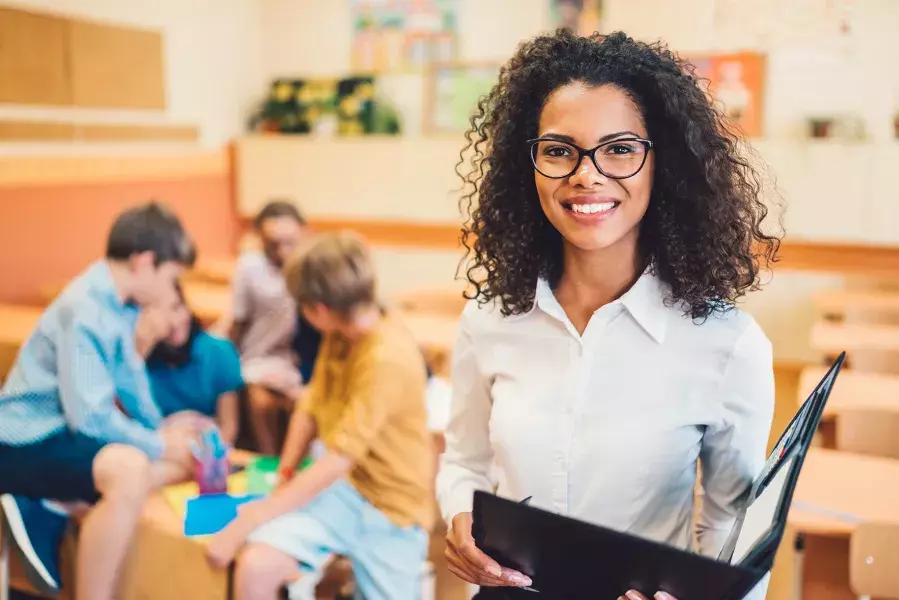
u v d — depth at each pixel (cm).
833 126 491
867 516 185
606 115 102
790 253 500
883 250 484
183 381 258
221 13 585
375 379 195
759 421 107
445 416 251
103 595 195
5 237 429
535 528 97
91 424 202
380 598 200
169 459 222
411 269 579
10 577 233
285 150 593
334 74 610
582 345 112
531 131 113
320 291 194
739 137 113
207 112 578
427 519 212
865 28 484
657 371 108
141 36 511
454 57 573
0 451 203
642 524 110
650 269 110
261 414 351
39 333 206
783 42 498
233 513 202
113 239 213
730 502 114
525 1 547
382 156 569
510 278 118
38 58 439
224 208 602
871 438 237
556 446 111
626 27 525
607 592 96
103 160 487
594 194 102
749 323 108
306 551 188
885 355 318
